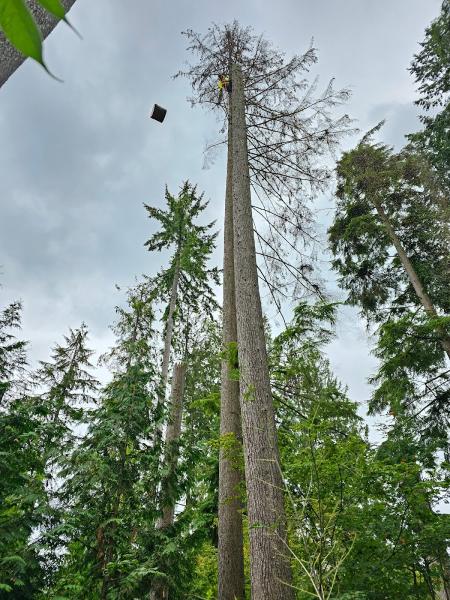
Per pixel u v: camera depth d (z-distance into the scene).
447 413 9.43
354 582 3.67
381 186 12.20
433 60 12.59
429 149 12.23
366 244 12.59
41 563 5.57
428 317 9.55
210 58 8.70
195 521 8.01
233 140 7.48
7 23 0.38
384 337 9.82
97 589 5.93
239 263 5.79
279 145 7.66
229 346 5.95
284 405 5.89
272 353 6.20
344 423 5.62
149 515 6.91
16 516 5.68
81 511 5.85
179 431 9.29
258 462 4.07
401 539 4.14
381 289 12.46
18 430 6.36
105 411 7.50
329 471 4.00
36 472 6.82
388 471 4.29
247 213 6.36
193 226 15.76
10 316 12.76
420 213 11.45
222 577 5.03
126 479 6.75
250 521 3.82
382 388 9.98
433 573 4.07
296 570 3.78
